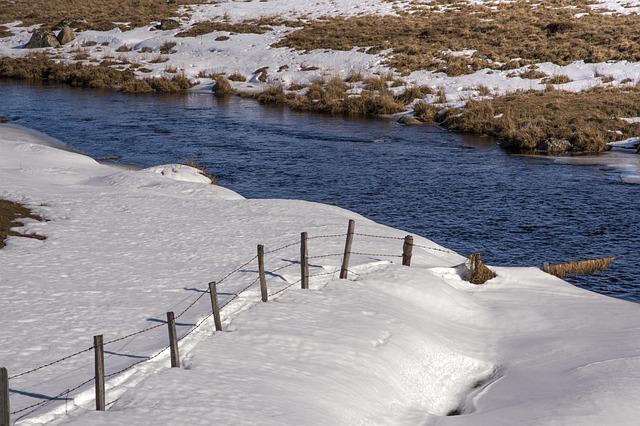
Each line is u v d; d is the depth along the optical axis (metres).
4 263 24.17
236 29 84.88
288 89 67.81
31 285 22.08
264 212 31.58
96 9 101.31
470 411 17.38
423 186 39.72
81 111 59.66
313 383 16.25
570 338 20.77
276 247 26.41
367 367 17.56
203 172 40.44
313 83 67.69
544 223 33.66
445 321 21.91
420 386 17.95
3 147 43.03
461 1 97.94
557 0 95.69
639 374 17.89
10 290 21.58
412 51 73.00
